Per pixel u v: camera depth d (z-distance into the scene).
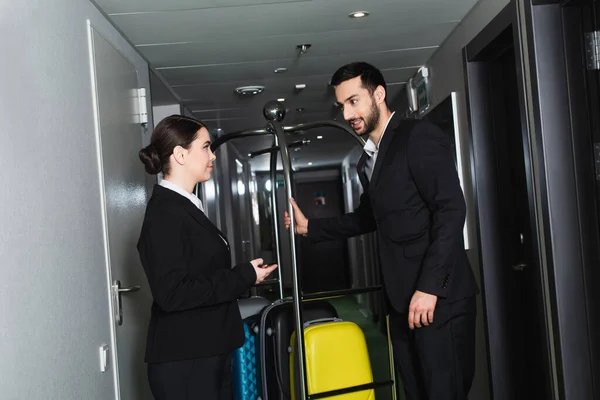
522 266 3.24
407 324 2.32
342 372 2.74
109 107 2.89
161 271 2.00
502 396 3.38
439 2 3.24
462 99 3.63
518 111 3.15
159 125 2.19
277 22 3.36
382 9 3.28
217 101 5.39
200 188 3.24
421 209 2.17
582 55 2.54
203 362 2.10
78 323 2.24
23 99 1.87
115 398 2.65
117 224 2.87
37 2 2.08
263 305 3.24
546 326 2.69
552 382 2.69
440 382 2.12
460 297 2.12
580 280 2.58
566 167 2.58
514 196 3.30
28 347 1.77
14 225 1.73
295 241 2.62
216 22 3.26
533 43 2.58
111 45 3.05
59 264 2.08
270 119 3.05
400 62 4.50
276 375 2.94
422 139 2.12
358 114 2.25
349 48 4.02
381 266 2.30
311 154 9.70
